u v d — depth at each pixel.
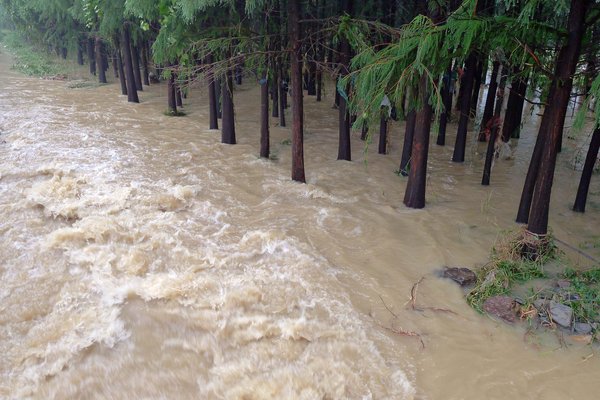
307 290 5.49
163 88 19.33
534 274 5.77
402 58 6.04
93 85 19.52
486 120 11.48
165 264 6.03
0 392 4.11
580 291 5.28
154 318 4.99
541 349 4.62
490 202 8.18
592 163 7.66
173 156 10.17
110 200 7.59
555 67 5.68
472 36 5.28
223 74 9.94
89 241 6.39
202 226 7.01
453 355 4.55
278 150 10.99
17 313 5.08
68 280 5.62
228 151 10.70
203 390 4.16
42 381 4.24
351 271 5.90
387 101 6.41
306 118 14.52
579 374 4.31
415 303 5.31
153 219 7.10
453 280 5.70
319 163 10.09
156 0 9.69
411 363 4.46
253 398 4.05
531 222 6.05
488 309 5.16
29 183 8.26
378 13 10.34
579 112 4.70
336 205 7.85
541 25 5.30
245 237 6.59
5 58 26.62
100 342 4.66
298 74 8.27
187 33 9.51
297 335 4.74
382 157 10.65
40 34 26.12
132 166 9.36
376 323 5.00
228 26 9.61
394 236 6.77
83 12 16.89
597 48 5.98
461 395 4.10
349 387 4.17
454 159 10.73
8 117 12.74
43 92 17.27
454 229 7.07
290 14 8.05
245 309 5.15
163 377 4.29
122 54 17.11
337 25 8.20
